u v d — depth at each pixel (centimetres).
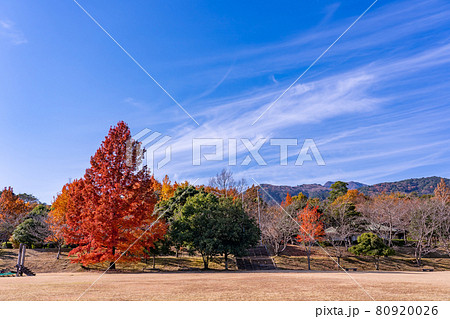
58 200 4281
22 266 3017
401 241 5566
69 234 3466
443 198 5941
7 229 5372
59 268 3678
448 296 1261
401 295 1289
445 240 4803
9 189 6456
